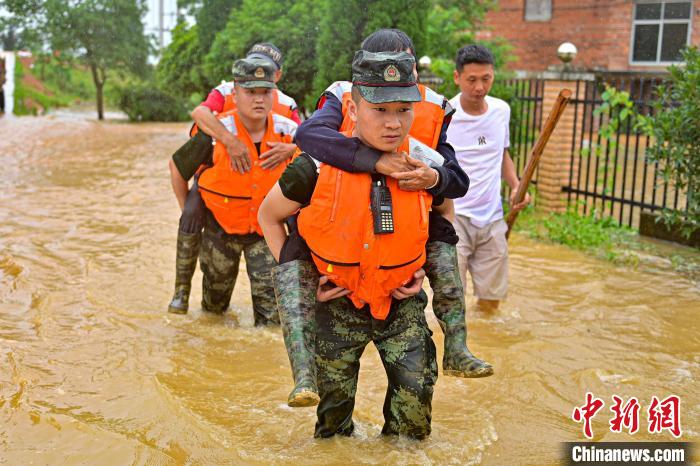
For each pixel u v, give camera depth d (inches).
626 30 889.5
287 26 594.9
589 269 307.1
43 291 263.9
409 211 134.6
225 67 669.9
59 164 610.2
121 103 1245.1
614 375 200.2
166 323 237.6
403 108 129.7
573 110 413.4
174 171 227.5
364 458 151.5
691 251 338.6
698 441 165.9
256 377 198.2
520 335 231.6
